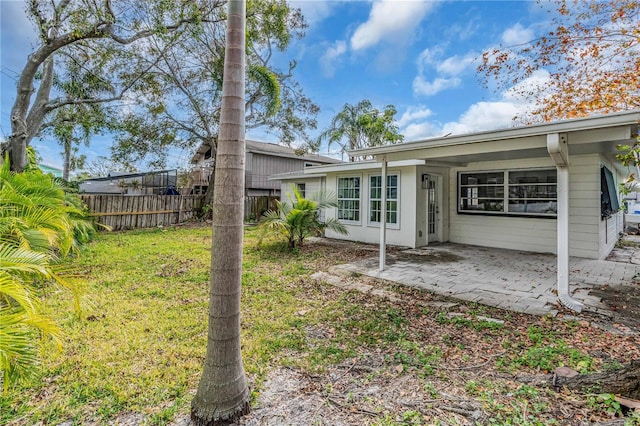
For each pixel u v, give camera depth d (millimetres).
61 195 5992
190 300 4250
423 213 8383
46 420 1995
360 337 3158
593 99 6258
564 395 2107
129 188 17766
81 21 7559
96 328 3301
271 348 2945
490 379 2369
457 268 5926
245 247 8203
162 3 8438
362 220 9367
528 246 7578
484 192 8344
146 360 2693
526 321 3494
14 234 3184
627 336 3045
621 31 5398
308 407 2098
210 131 14719
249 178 17453
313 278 5379
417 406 2078
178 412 2049
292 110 15461
